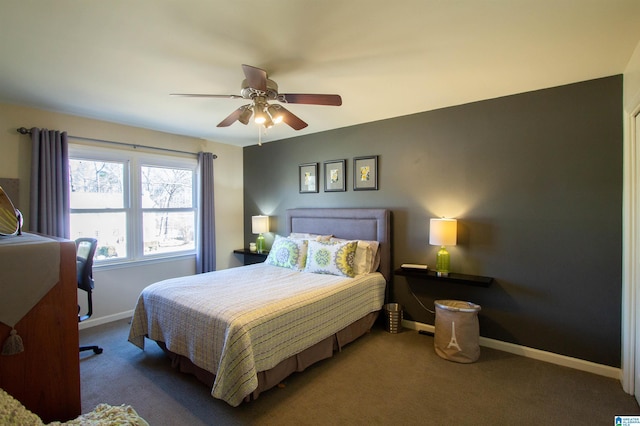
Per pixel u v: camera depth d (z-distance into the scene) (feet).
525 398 7.10
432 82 8.40
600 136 8.13
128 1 4.98
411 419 6.41
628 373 7.30
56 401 4.18
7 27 5.70
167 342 8.07
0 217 4.68
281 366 7.43
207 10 5.24
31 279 3.95
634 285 7.22
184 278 10.16
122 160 12.66
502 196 9.57
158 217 13.98
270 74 7.82
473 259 10.07
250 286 9.19
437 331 9.31
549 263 8.86
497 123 9.62
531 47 6.55
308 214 13.92
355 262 11.07
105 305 12.10
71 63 7.19
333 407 6.80
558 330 8.75
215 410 6.70
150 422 6.32
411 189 11.36
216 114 11.23
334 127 13.26
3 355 3.75
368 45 6.44
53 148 10.50
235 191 16.92
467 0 5.02
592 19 5.54
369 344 10.03
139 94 9.16
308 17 5.46
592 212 8.26
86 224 11.80
